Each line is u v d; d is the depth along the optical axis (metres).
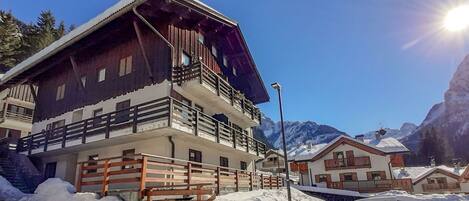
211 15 19.12
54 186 11.19
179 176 11.66
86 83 19.61
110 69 18.53
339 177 39.41
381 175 37.41
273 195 17.73
